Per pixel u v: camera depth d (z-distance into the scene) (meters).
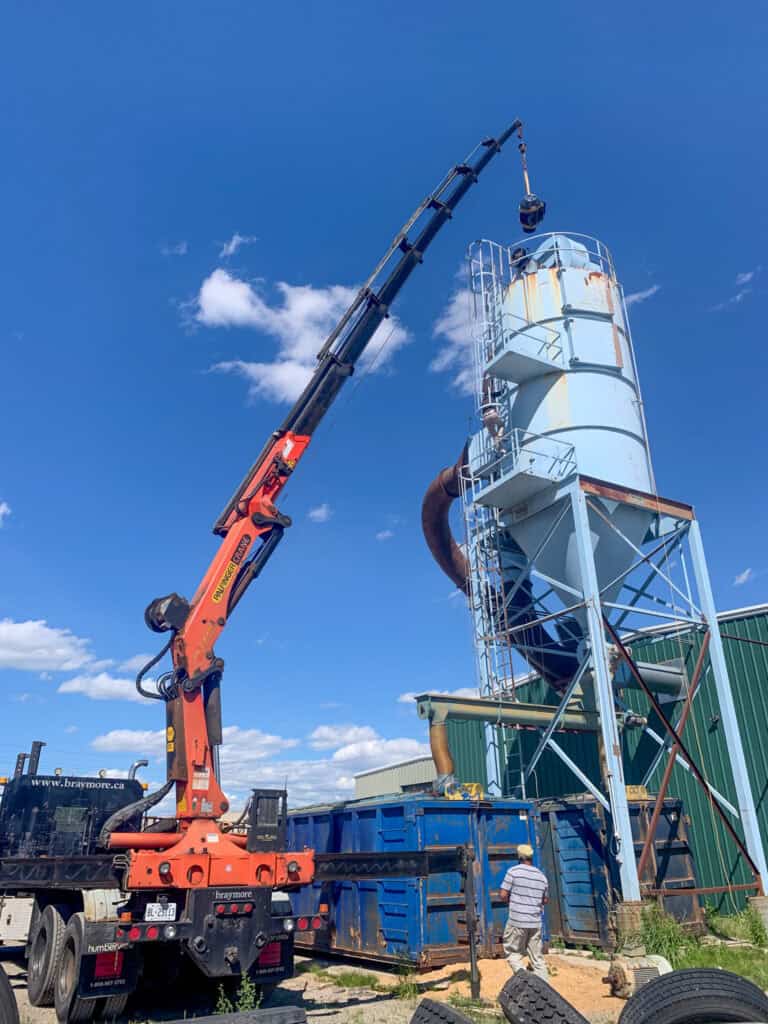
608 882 13.67
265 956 10.33
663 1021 4.20
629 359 19.88
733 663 18.73
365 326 14.60
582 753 21.23
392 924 12.29
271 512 12.52
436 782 14.62
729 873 17.50
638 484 18.42
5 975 6.52
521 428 19.19
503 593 19.64
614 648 15.98
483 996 10.17
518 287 20.25
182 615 11.33
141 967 9.86
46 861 10.77
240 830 11.57
